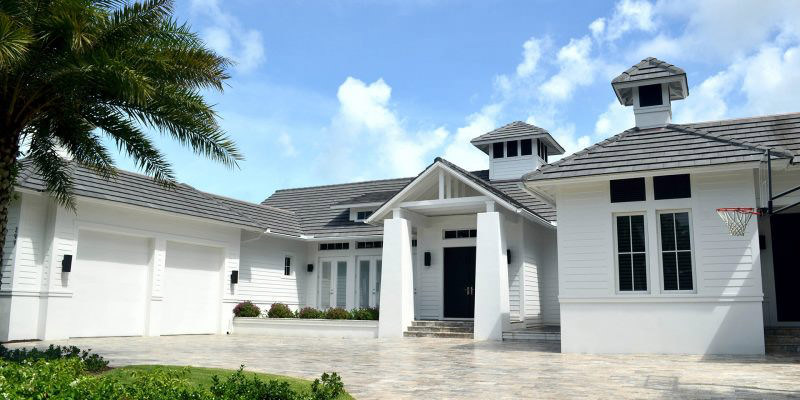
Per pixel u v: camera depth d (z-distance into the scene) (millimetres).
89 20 9906
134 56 10531
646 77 15953
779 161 13008
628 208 14398
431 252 21938
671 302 13805
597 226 14625
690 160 13688
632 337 14016
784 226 16219
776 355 13023
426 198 20969
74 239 17625
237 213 23031
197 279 21750
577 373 10562
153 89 9977
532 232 21250
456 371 10875
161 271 20219
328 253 26219
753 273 13297
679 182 14086
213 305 22328
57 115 11406
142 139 12023
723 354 13250
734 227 12375
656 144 14766
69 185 14297
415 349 15359
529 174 15141
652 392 8438
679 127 15336
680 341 13641
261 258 24500
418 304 21844
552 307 21719
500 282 18391
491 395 8273
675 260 13977
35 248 16906
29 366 7414
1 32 8242
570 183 14852
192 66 11422
